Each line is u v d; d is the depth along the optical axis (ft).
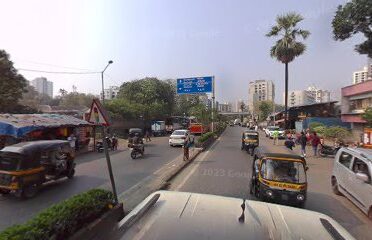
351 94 142.61
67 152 49.78
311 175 58.80
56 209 21.07
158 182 47.70
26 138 73.56
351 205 38.91
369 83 125.49
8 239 16.34
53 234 18.99
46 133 84.28
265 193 34.12
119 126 176.35
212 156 83.15
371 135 91.25
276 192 33.63
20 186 38.32
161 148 103.30
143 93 238.07
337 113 186.91
